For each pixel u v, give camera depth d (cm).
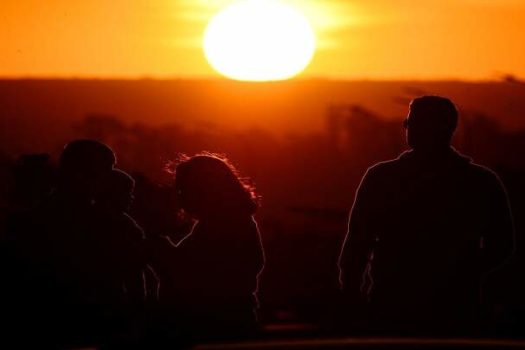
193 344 1134
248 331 1183
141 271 1530
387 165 1523
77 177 1519
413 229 1502
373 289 1527
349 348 1073
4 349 1394
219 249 1448
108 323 1502
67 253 1515
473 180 1501
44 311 1509
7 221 1534
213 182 1448
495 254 1516
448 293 1502
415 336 1152
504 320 1406
